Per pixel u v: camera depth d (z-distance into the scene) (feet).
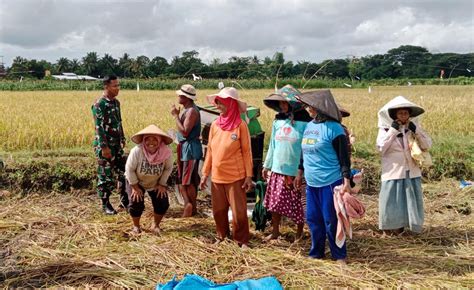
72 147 35.65
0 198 25.18
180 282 14.38
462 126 46.26
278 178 19.34
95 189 27.02
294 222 20.38
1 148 34.14
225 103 18.60
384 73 250.57
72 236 19.63
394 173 19.97
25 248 18.21
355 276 15.88
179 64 205.46
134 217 19.93
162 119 46.78
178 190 25.02
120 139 23.45
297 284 15.30
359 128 43.01
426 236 20.21
